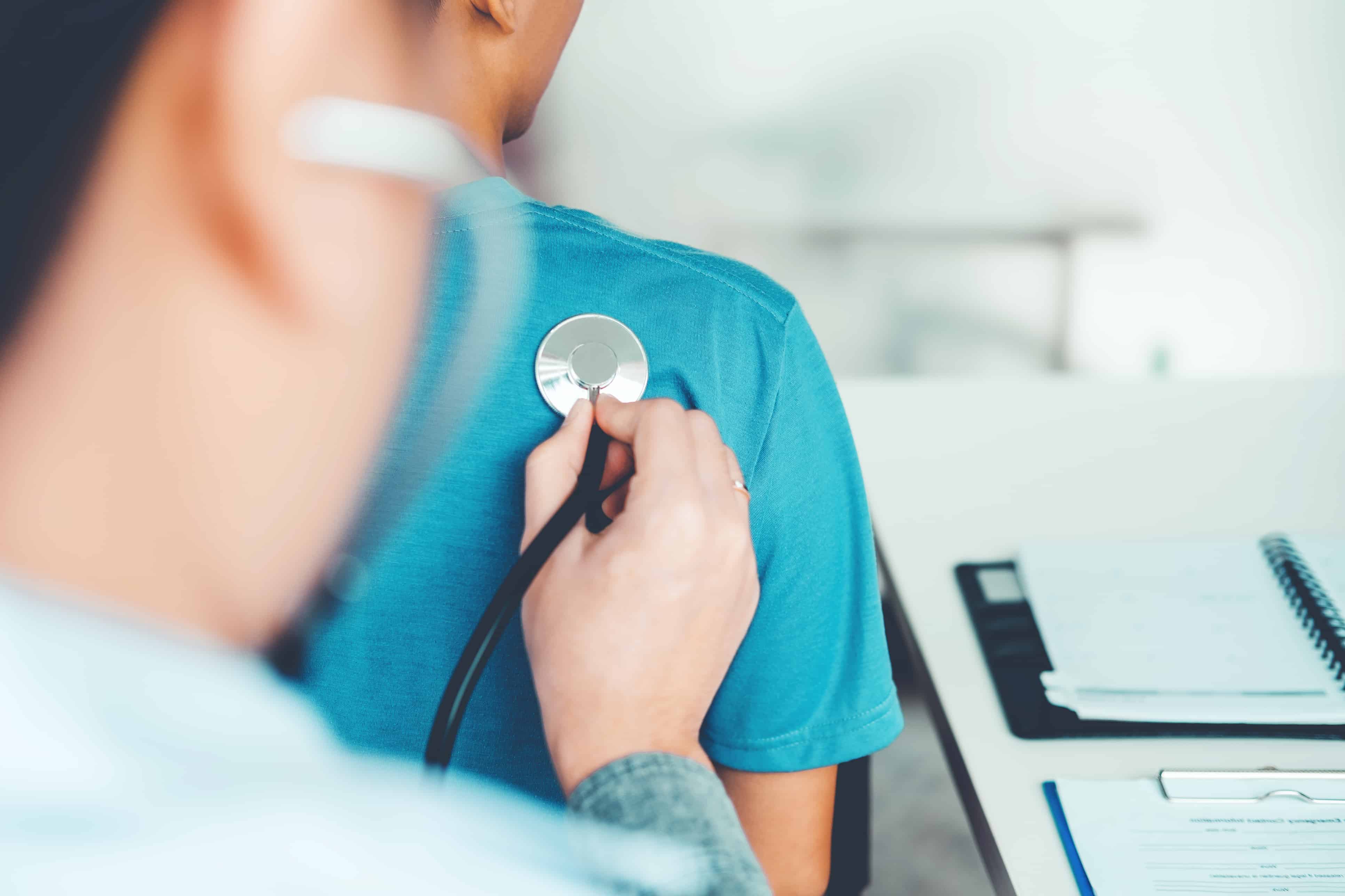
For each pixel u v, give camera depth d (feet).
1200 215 7.72
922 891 4.18
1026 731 2.18
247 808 0.72
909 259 7.94
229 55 0.82
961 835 4.43
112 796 0.69
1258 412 3.59
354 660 1.08
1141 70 7.44
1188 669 2.28
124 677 0.73
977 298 7.95
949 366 7.80
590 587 1.02
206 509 0.79
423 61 1.08
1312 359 7.87
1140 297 7.88
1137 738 2.16
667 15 7.41
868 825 3.08
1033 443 3.44
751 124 7.72
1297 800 1.96
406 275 1.02
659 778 0.95
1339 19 7.11
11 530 0.73
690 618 1.04
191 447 0.78
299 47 0.87
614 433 1.20
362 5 0.95
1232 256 7.77
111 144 0.78
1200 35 7.29
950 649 2.48
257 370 0.81
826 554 1.57
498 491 1.21
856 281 7.91
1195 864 1.83
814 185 7.77
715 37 7.48
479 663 1.00
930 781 4.71
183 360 0.78
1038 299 7.89
